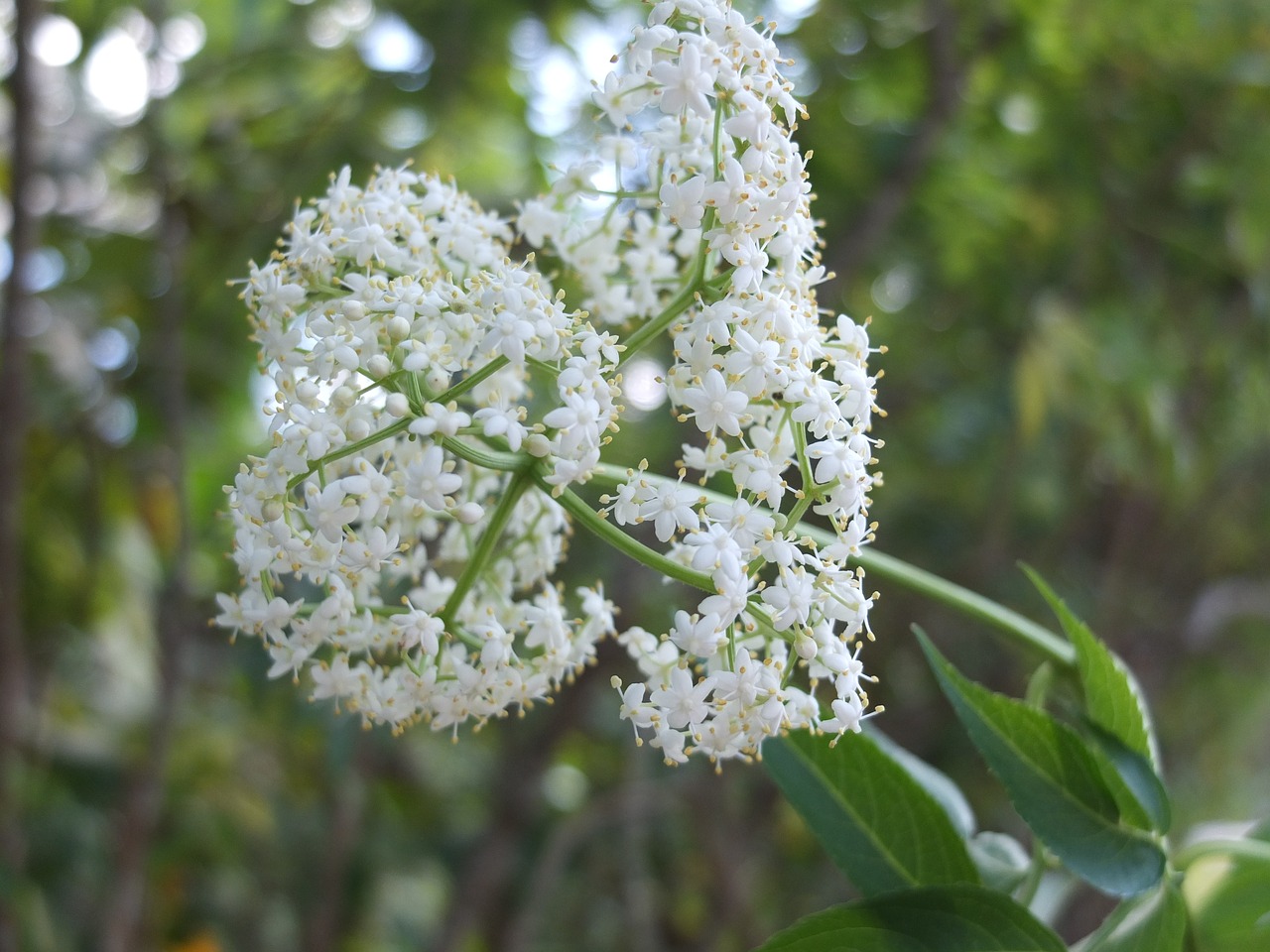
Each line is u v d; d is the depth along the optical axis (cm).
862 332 13
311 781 43
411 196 15
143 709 38
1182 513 47
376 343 13
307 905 41
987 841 17
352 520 12
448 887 46
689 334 13
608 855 49
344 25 34
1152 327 40
